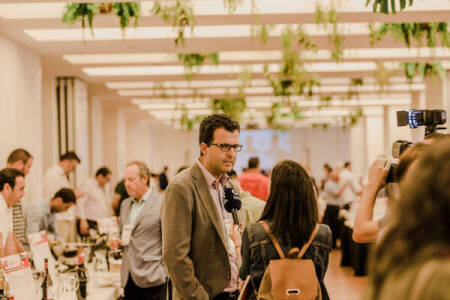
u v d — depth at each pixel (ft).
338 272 31.32
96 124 41.04
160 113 59.36
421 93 38.70
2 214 12.97
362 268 30.01
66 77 32.50
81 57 27.86
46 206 17.83
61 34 21.61
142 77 32.78
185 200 9.34
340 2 18.03
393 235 3.92
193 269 9.22
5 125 20.10
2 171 13.51
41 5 18.25
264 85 37.37
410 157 5.92
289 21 19.47
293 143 94.22
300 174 8.68
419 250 3.71
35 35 21.40
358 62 30.94
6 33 20.20
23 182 13.61
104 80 33.99
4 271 10.44
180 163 95.86
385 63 31.12
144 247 13.84
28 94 22.61
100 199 29.71
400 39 22.07
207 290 9.43
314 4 18.28
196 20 18.89
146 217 13.91
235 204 9.85
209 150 9.58
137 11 18.08
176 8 17.57
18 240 14.80
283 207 8.59
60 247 16.85
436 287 3.44
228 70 31.83
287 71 26.35
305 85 30.66
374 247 4.18
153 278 13.64
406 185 3.93
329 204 40.78
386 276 3.88
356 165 62.03
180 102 47.24
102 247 17.89
